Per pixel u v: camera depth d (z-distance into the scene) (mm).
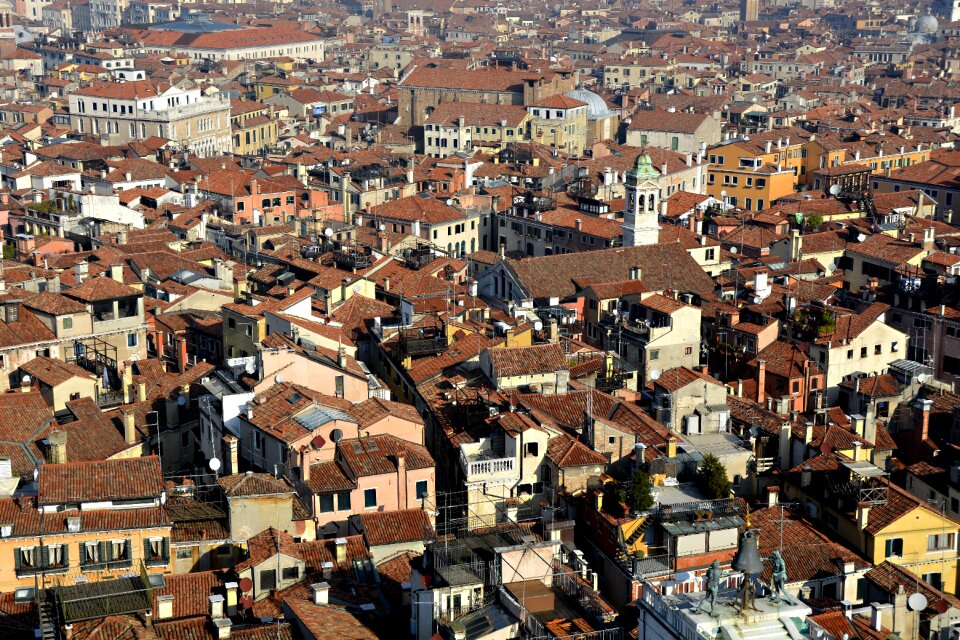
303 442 125312
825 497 126188
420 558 102812
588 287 186875
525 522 120000
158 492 114938
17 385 159125
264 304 171000
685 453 129000
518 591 95312
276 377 138500
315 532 119812
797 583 112938
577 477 122875
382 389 145250
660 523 114375
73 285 187250
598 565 116625
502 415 129750
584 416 134500
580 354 155625
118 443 134750
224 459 131625
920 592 110250
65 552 110938
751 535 72562
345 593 104250
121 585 102188
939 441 151750
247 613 100812
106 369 158625
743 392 168750
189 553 113938
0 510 112375
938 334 189000
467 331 161500
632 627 95750
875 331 176375
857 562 114938
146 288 196000
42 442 129500
